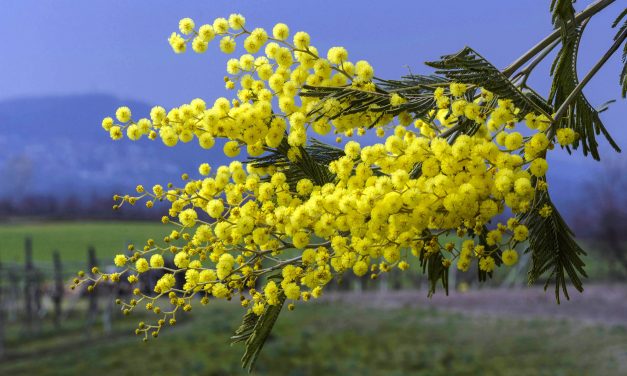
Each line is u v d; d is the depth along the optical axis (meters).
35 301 4.27
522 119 0.43
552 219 0.44
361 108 0.44
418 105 0.44
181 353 3.41
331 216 0.41
